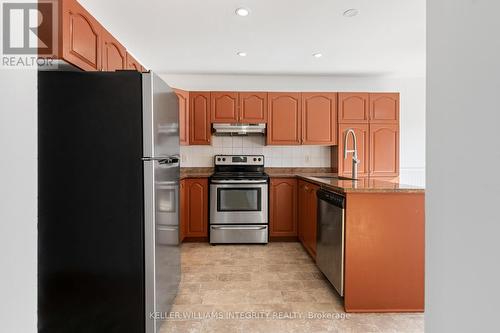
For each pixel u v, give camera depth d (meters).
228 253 3.28
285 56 3.33
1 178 0.73
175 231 2.15
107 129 1.58
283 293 2.28
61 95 1.57
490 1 0.62
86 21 1.82
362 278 2.00
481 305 0.65
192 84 4.11
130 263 1.60
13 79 0.79
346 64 3.62
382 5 2.19
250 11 2.27
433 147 0.83
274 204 3.75
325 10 2.26
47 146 1.56
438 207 0.81
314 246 2.95
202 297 2.21
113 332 1.61
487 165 0.64
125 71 1.59
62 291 1.58
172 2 2.13
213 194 3.62
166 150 1.89
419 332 1.78
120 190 1.59
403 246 1.99
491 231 0.62
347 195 1.99
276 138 3.90
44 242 1.57
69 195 1.58
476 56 0.66
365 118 3.90
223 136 4.21
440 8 0.79
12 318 0.77
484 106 0.64
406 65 3.67
